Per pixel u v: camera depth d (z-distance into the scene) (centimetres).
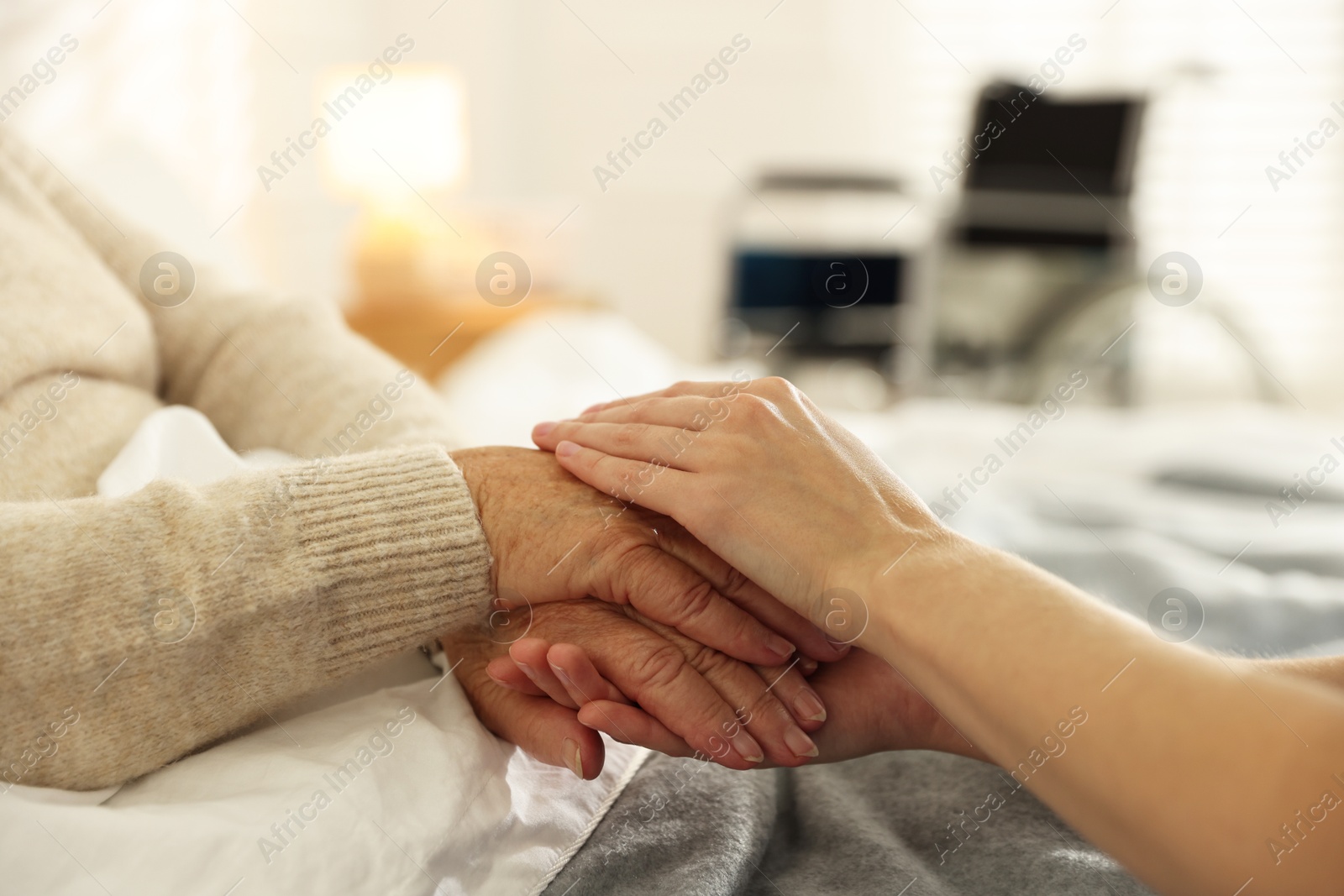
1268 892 51
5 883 66
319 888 70
